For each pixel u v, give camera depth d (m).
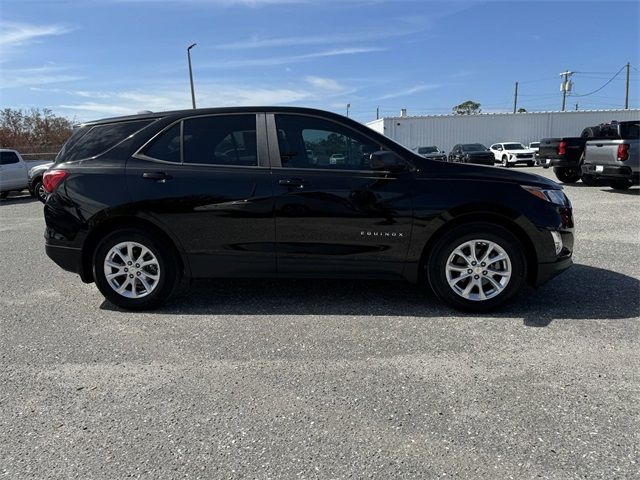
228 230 4.18
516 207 3.96
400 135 40.41
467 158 31.31
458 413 2.70
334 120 4.22
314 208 4.12
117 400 2.91
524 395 2.87
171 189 4.18
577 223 8.35
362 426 2.60
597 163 12.49
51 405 2.87
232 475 2.25
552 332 3.75
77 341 3.77
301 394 2.93
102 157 4.34
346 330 3.87
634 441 2.43
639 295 4.57
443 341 3.63
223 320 4.14
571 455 2.34
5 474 2.28
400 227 4.08
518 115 40.97
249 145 4.25
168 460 2.36
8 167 16.75
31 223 10.63
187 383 3.09
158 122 4.37
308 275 4.25
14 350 3.63
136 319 4.21
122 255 4.33
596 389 2.92
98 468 2.31
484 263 4.09
